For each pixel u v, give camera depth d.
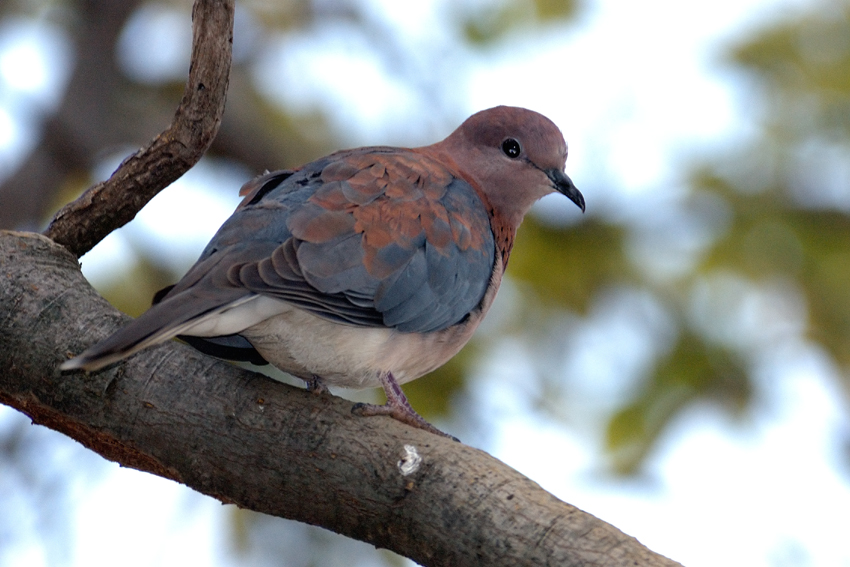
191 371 7.02
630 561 5.78
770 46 14.26
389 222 8.05
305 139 16.80
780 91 14.24
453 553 6.23
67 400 7.12
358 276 7.67
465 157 10.62
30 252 7.64
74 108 16.31
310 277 7.39
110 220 8.17
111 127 16.75
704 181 14.19
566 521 6.03
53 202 16.66
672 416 13.00
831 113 14.02
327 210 7.81
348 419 6.73
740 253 13.81
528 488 6.25
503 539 6.07
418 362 8.85
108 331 7.19
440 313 8.51
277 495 6.78
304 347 7.82
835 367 13.56
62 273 7.61
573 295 14.05
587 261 14.19
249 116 16.56
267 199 7.91
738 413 13.12
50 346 7.16
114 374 7.02
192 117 7.73
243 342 8.03
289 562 12.29
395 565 12.16
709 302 13.81
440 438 6.60
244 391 6.92
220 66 7.46
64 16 17.81
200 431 6.86
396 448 6.53
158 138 7.90
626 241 14.17
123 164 8.02
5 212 15.69
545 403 13.20
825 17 14.30
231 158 16.75
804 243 13.68
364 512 6.54
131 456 7.32
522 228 14.34
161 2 17.72
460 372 13.03
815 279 13.64
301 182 8.19
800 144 14.10
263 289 7.11
